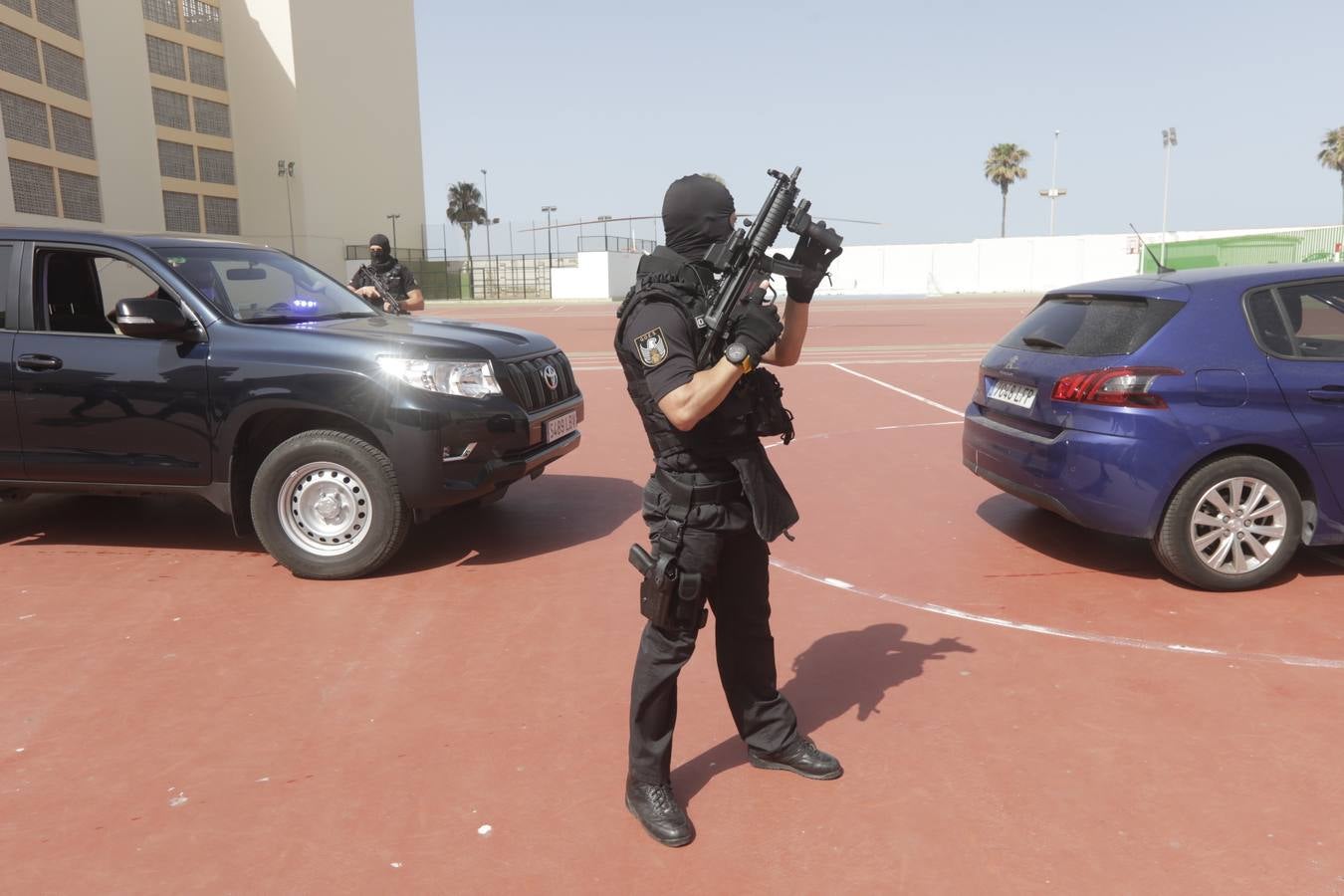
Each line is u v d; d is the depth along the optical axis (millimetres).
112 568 5121
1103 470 4406
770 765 3021
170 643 4098
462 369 4883
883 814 2758
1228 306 4473
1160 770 2973
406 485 4746
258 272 5641
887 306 40094
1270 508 4449
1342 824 2666
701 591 2629
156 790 2951
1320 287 4582
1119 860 2518
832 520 5957
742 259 2482
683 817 2672
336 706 3508
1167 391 4316
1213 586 4508
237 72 57562
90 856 2619
